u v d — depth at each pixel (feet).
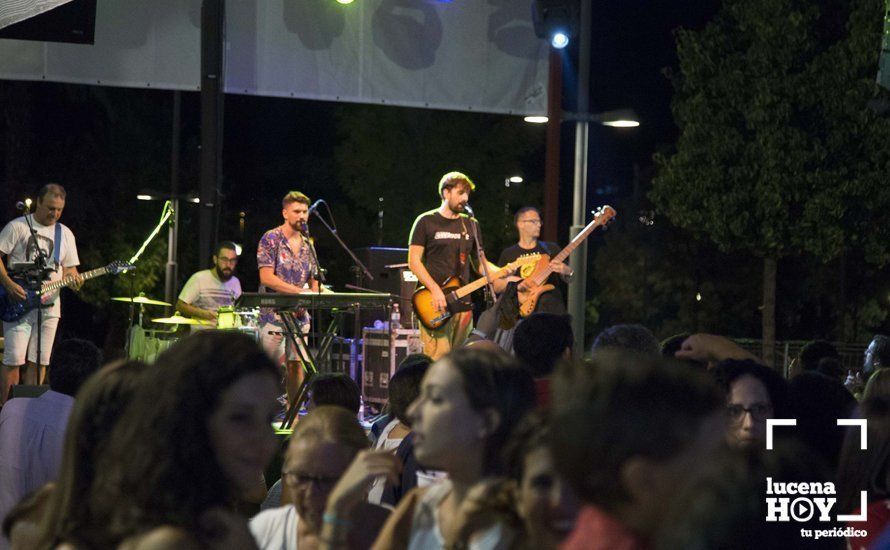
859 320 84.38
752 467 7.92
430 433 8.56
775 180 61.72
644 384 5.26
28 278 31.96
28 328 32.81
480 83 40.19
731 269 93.25
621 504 5.22
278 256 34.81
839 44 61.93
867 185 61.31
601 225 36.06
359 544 10.03
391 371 39.09
